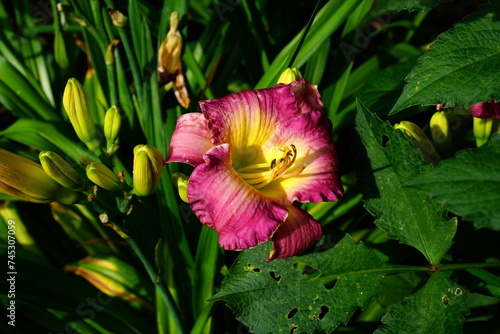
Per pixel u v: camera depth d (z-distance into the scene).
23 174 0.44
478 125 0.51
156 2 0.77
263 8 0.69
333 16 0.58
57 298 0.57
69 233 0.65
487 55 0.45
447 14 0.77
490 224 0.39
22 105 0.66
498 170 0.40
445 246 0.46
